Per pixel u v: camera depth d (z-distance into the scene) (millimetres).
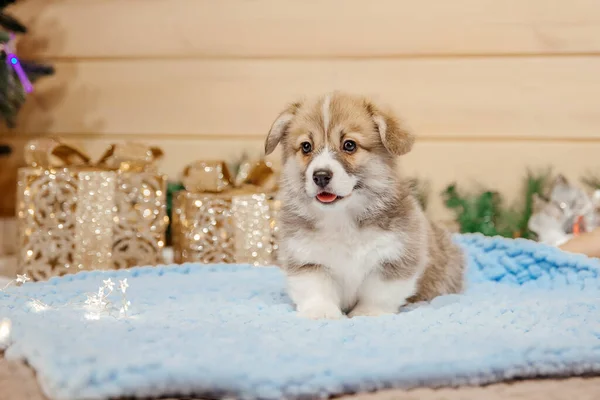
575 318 1053
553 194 1663
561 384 903
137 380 845
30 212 1488
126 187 1511
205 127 1976
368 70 1923
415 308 1146
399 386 883
